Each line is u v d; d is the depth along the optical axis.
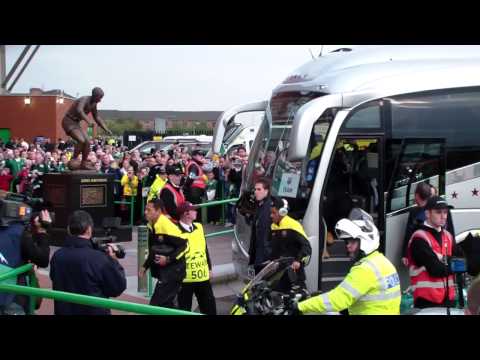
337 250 9.30
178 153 22.94
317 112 8.64
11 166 21.42
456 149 9.59
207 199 19.44
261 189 8.34
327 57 10.23
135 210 19.02
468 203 9.62
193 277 8.05
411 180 9.44
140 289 10.45
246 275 10.18
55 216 15.27
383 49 9.99
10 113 42.31
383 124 9.30
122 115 79.38
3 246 5.77
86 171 15.55
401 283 9.34
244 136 23.81
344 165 9.30
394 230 9.35
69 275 5.61
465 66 9.80
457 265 5.99
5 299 5.71
